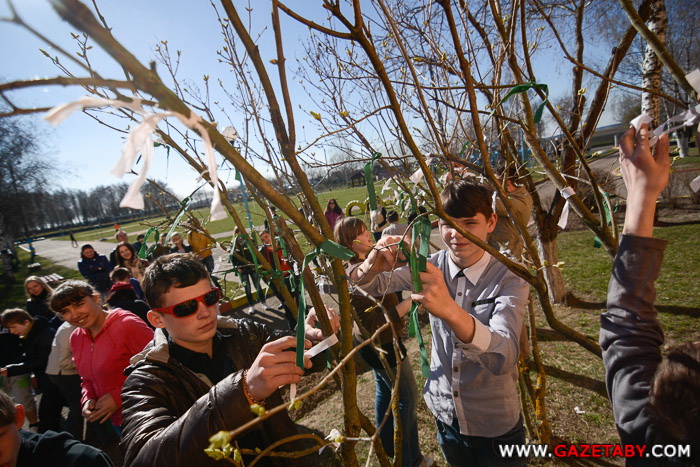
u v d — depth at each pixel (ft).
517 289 4.86
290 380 2.79
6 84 1.06
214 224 72.64
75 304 7.47
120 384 7.75
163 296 4.12
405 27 5.49
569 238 23.68
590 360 10.63
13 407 4.25
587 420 8.54
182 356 4.46
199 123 1.33
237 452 1.92
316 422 10.14
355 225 6.69
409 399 6.85
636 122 2.83
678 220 22.68
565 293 14.56
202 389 4.22
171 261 4.33
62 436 4.54
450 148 5.84
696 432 2.06
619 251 2.95
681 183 24.34
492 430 5.02
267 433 3.97
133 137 1.18
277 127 2.05
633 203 2.82
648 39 2.88
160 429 3.45
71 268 54.34
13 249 63.10
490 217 5.08
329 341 2.62
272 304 20.85
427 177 2.56
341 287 2.36
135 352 7.75
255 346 4.90
